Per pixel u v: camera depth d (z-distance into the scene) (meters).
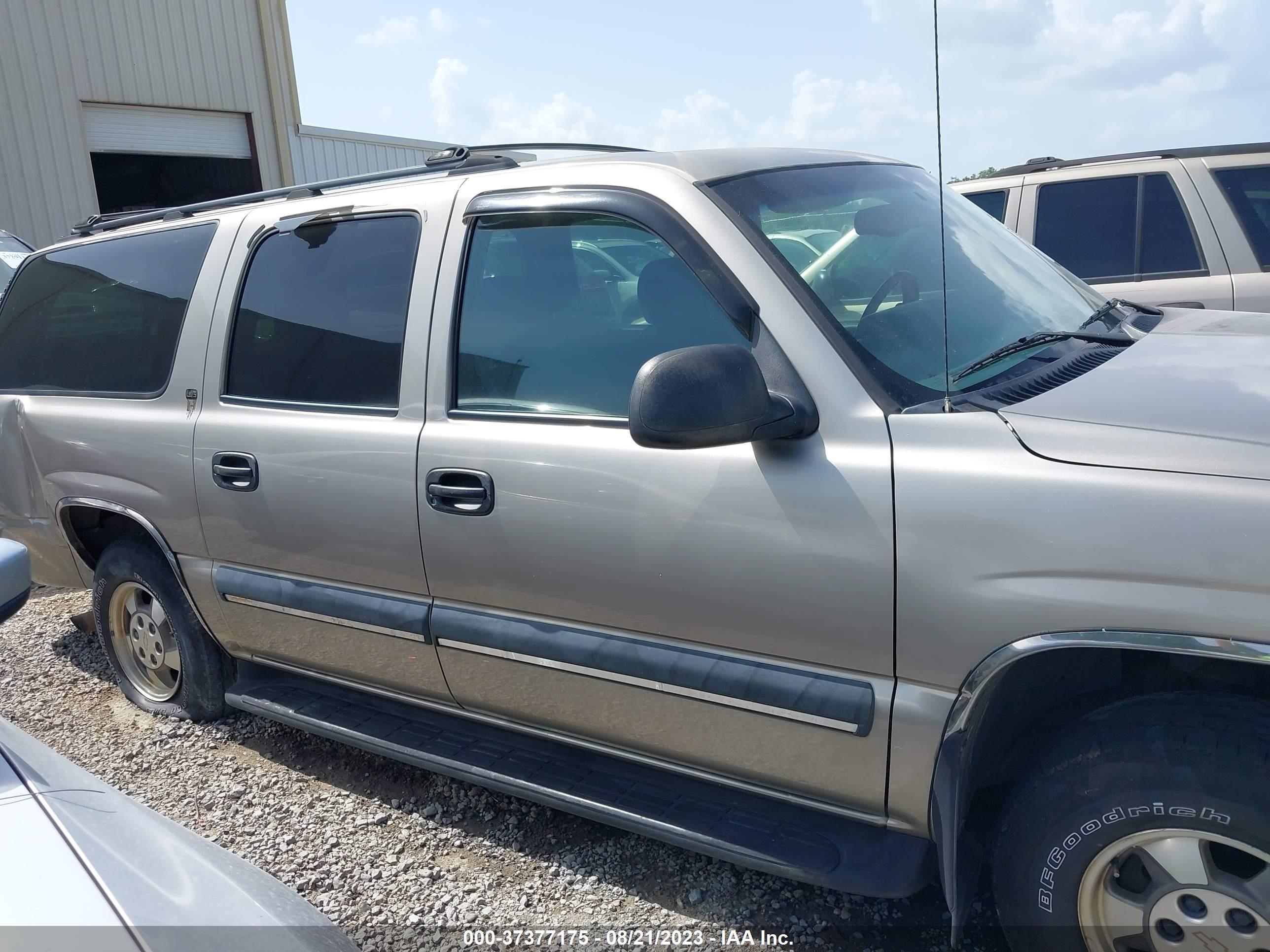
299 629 3.28
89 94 15.27
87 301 3.96
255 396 3.28
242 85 17.25
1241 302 5.67
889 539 2.07
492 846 3.04
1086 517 1.89
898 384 2.21
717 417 2.04
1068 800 1.98
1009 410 2.09
